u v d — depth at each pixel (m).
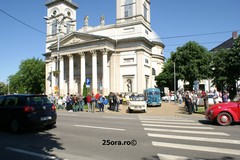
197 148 8.18
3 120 12.66
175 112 24.98
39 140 10.02
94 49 50.50
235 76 28.30
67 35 54.56
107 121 16.31
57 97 33.81
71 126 13.87
